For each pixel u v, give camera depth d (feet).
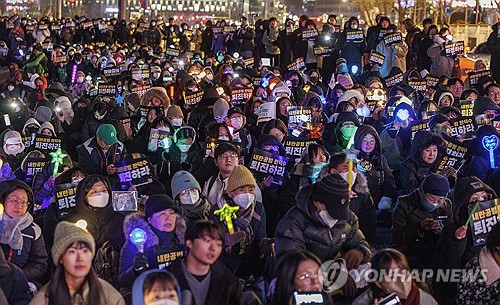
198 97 46.09
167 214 20.25
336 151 32.78
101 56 83.10
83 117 44.37
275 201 29.04
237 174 23.17
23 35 112.57
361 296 18.29
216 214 22.80
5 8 320.29
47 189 28.48
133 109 48.88
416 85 52.90
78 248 16.48
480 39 135.23
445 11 141.59
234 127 34.86
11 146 32.53
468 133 35.99
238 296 17.98
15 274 19.79
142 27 113.91
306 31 73.92
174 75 66.03
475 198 22.30
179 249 19.99
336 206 19.40
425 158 30.63
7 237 21.54
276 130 32.60
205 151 30.76
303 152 29.04
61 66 80.48
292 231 19.84
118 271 20.98
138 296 15.25
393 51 67.67
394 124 37.11
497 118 38.42
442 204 24.85
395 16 160.76
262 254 22.67
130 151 34.09
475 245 21.86
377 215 30.27
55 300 16.49
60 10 322.55
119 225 22.85
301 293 16.65
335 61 73.31
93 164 31.53
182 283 17.34
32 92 56.95
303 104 42.42
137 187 26.61
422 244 24.49
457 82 50.16
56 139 33.60
